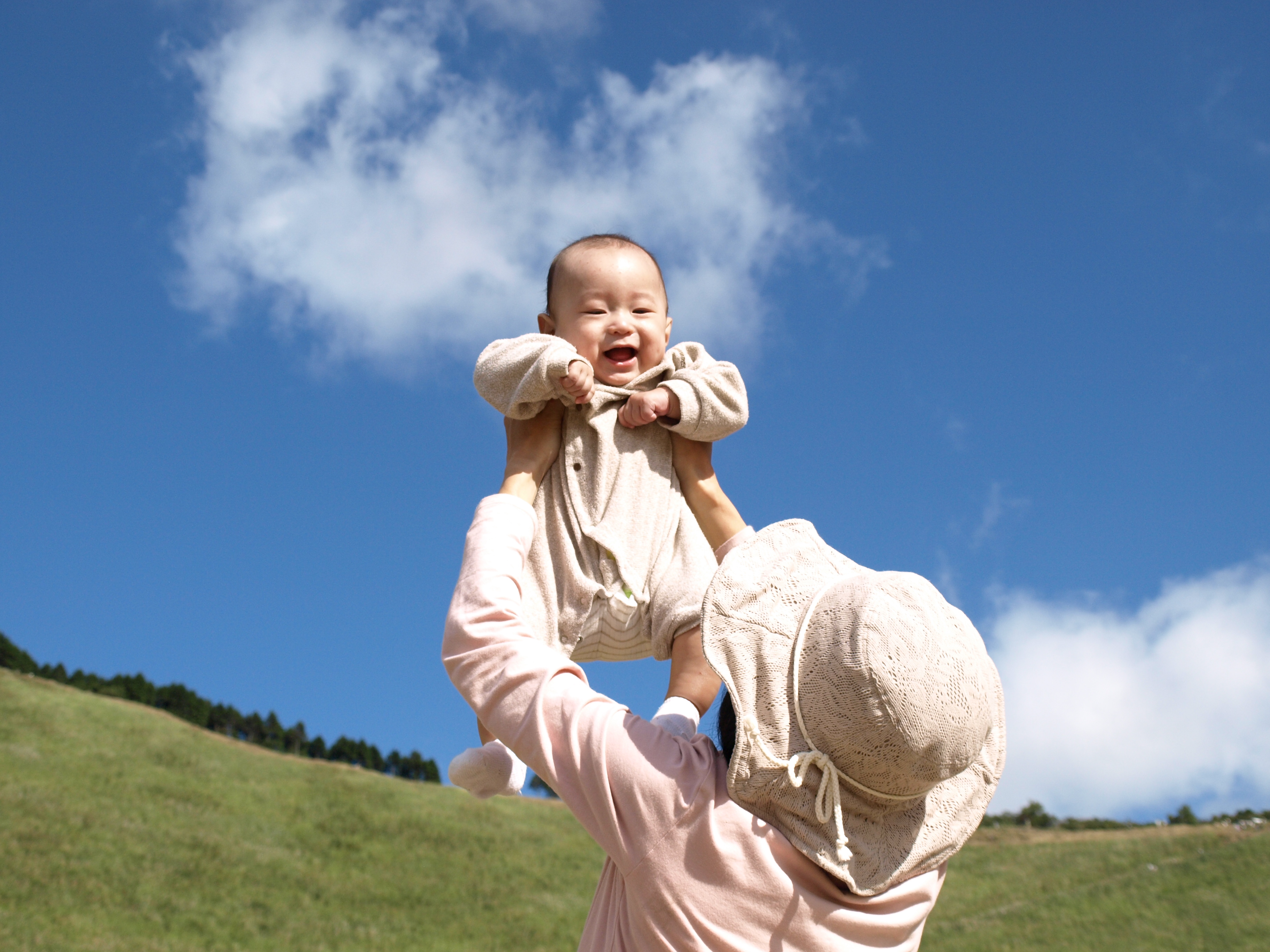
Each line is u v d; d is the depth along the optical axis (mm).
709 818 1784
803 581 1997
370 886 42250
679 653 2475
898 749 1719
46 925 30750
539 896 43781
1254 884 42406
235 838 44969
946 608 1945
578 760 1854
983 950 37688
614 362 2713
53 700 59156
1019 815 62000
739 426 2598
